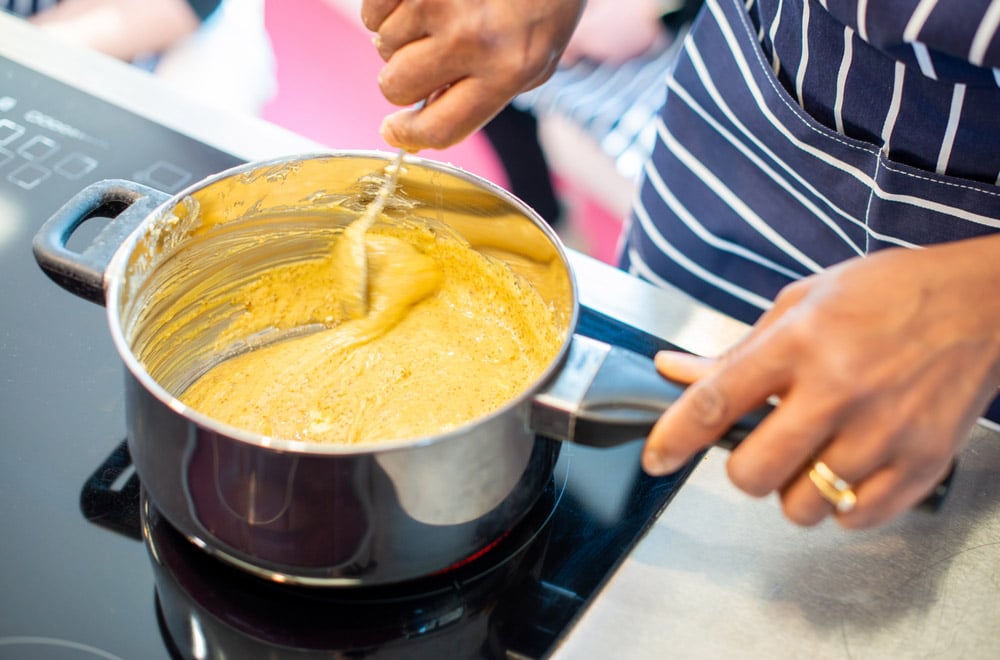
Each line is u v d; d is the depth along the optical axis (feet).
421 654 1.69
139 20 5.53
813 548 1.84
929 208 2.41
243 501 1.58
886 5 2.09
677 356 1.65
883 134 2.44
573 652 1.67
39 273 2.33
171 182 2.61
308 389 2.32
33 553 1.78
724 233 3.06
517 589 1.79
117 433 2.00
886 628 1.72
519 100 5.20
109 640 1.66
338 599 1.76
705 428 1.49
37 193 2.54
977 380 1.56
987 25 1.94
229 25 5.71
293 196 2.28
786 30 2.56
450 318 2.48
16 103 2.80
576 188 5.25
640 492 1.97
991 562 1.82
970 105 2.21
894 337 1.49
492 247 2.32
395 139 2.01
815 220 2.79
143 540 1.82
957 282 1.57
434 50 1.90
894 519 1.88
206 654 1.66
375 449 1.48
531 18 1.88
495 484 1.66
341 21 5.71
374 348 2.41
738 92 2.76
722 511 1.91
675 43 5.21
